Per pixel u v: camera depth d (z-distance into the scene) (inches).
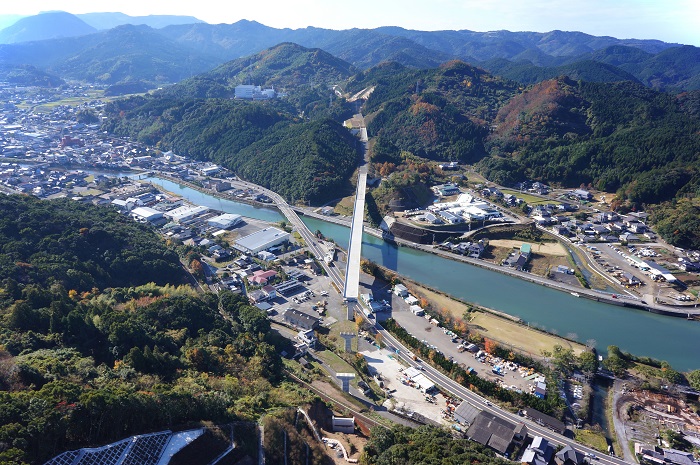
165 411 3878.0
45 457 3201.3
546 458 4744.1
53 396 3580.2
